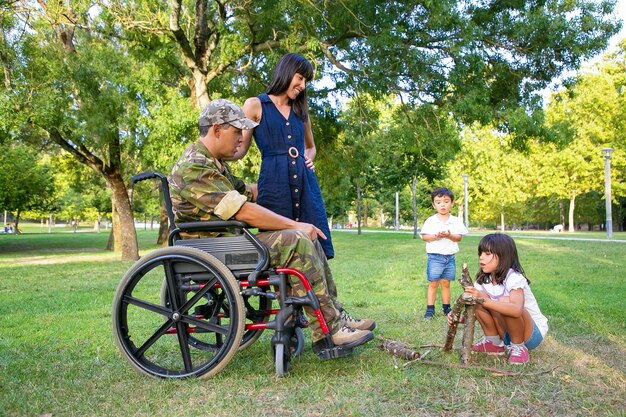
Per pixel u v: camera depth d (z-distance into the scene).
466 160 40.38
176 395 2.56
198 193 2.84
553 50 12.01
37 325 4.53
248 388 2.64
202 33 12.78
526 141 12.95
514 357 2.99
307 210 3.29
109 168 15.08
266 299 3.49
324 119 14.93
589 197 41.94
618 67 32.31
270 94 3.29
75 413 2.33
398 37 11.12
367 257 12.87
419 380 2.64
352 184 28.91
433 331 3.92
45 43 12.83
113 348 3.59
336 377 2.77
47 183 29.97
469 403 2.34
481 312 3.13
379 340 3.53
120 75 13.03
